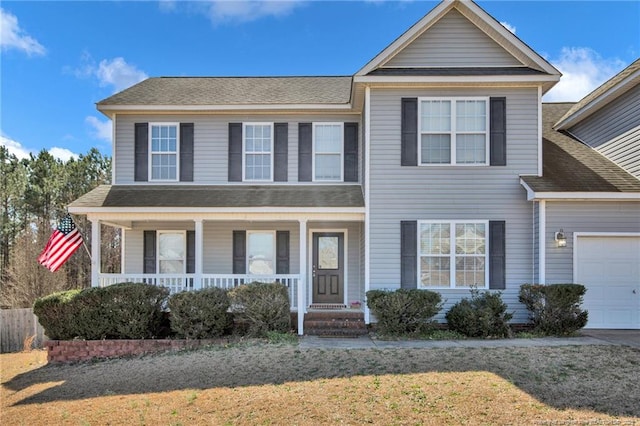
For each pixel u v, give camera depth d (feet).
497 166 35.12
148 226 42.22
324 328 34.32
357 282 41.24
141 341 30.86
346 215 35.88
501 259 34.63
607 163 37.76
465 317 31.50
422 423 17.26
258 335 32.32
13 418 19.85
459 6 35.68
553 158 38.47
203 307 31.48
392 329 31.94
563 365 23.47
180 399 20.98
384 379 22.15
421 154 35.47
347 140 41.86
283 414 18.61
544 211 33.60
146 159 41.55
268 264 42.04
